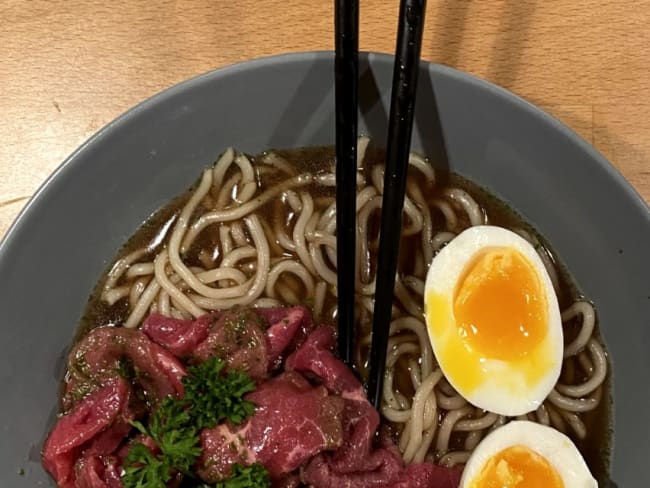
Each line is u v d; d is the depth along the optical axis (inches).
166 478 6.7
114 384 7.3
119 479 7.2
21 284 7.3
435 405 7.9
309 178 8.1
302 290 8.1
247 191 8.1
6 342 7.3
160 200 8.0
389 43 7.9
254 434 7.0
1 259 7.1
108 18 8.1
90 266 7.8
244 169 8.0
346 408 7.3
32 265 7.4
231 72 7.3
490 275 7.4
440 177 8.0
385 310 7.1
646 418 7.4
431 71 7.2
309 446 7.0
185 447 6.8
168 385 7.4
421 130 7.7
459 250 7.4
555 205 7.7
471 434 7.9
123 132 7.3
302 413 7.1
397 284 8.1
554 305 7.4
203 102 7.4
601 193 7.3
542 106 7.9
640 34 7.9
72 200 7.4
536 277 7.4
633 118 7.8
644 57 7.9
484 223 8.0
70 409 7.5
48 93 8.1
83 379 7.4
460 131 7.6
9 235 7.1
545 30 7.9
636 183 7.8
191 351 7.5
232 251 8.1
